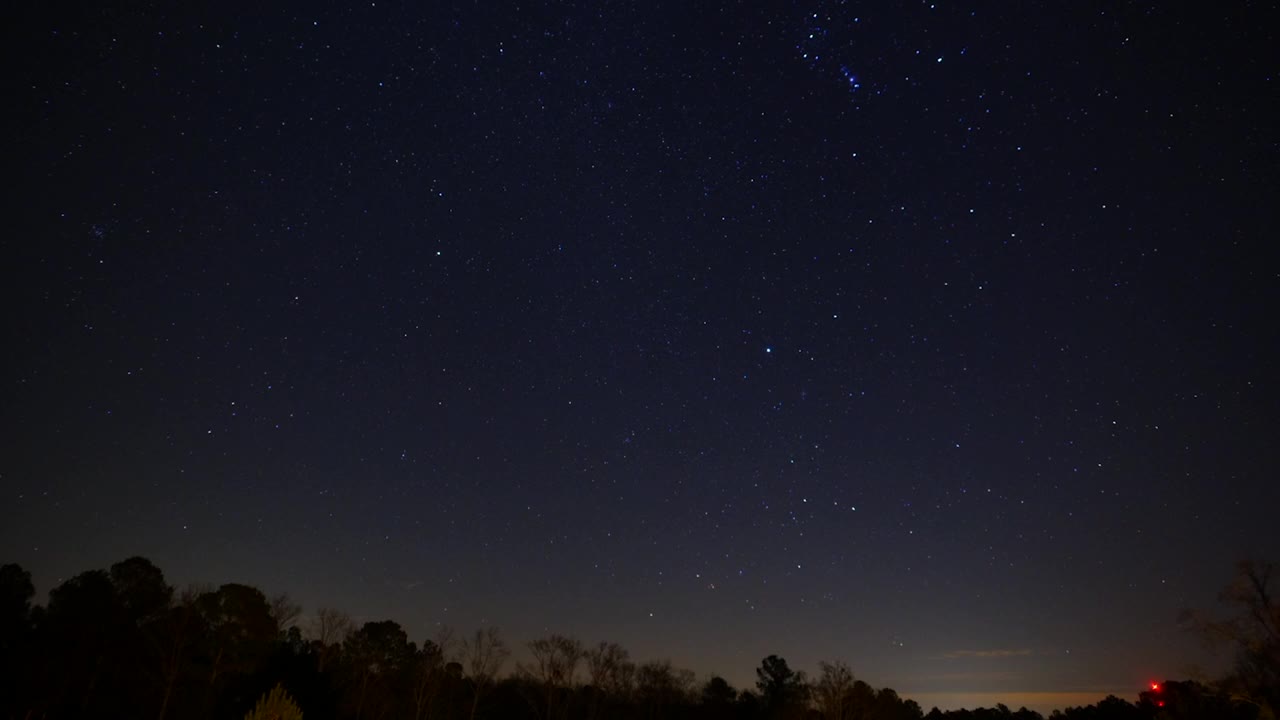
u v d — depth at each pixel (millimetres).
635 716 62031
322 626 50125
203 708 39094
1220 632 25547
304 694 25766
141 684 40938
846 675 63375
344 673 50688
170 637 42000
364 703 52188
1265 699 24844
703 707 66625
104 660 41031
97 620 41406
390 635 58250
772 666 69812
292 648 26750
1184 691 28562
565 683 58219
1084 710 66000
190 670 41594
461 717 57156
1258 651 25125
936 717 85500
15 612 39750
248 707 25484
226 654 42656
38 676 37875
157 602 44250
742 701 67750
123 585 43969
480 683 55406
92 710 39469
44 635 40094
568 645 59156
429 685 55125
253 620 43594
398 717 52844
